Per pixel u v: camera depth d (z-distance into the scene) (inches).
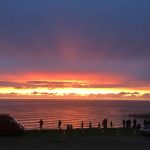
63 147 1070.4
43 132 1568.7
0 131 1365.7
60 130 1718.8
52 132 1584.6
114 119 6953.7
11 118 1412.4
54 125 5137.8
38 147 1056.8
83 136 1469.0
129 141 1312.7
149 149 1085.1
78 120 6515.8
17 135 1390.3
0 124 1370.6
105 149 1053.2
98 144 1179.3
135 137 1499.8
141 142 1286.9
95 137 1438.2
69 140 1282.0
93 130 1793.8
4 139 1274.6
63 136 1430.9
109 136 1508.4
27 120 6131.9
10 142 1178.0
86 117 7603.4
